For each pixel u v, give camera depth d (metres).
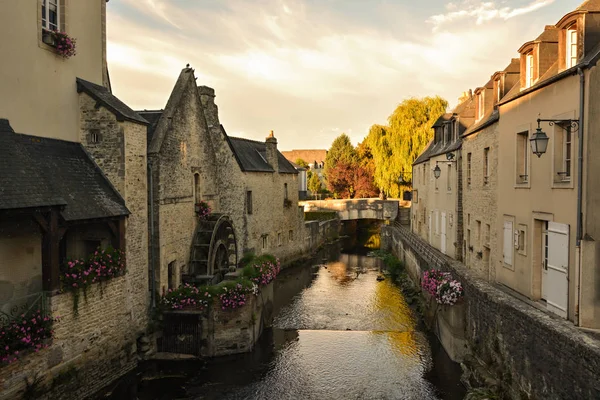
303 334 15.02
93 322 10.27
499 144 13.00
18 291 9.55
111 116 11.51
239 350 13.05
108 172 11.59
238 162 22.11
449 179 20.62
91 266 10.09
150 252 13.22
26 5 9.89
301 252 31.19
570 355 6.95
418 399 10.49
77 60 11.62
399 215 40.06
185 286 13.67
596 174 8.44
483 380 9.95
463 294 12.37
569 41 9.43
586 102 8.48
